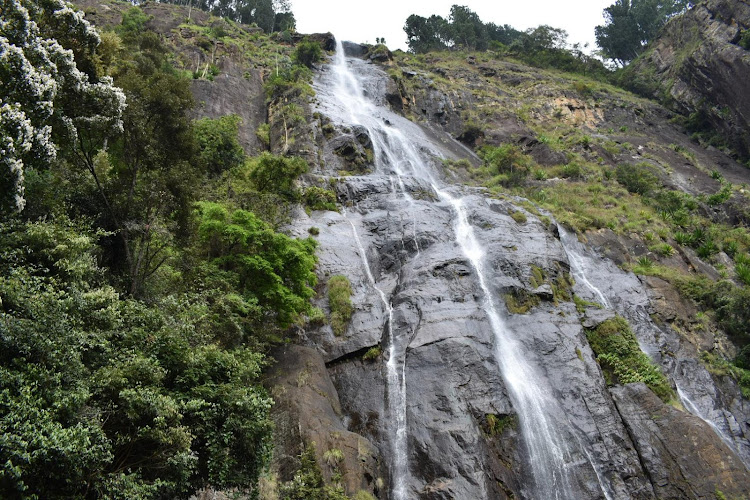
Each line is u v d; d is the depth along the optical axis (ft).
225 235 59.52
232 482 38.40
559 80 205.05
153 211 55.62
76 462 29.01
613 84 222.48
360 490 47.39
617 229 108.27
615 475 55.11
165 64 120.47
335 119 126.21
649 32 259.19
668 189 137.90
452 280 73.97
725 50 171.63
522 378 62.95
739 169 162.30
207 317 49.85
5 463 25.98
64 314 34.99
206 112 123.85
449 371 60.18
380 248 83.56
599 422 59.26
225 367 42.86
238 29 194.80
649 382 66.90
